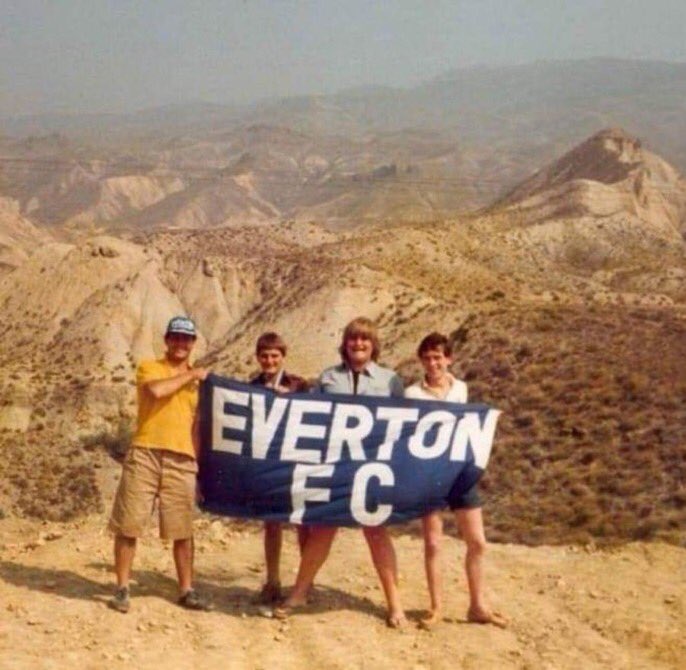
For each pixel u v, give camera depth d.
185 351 9.34
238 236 153.50
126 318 109.69
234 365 91.06
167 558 11.70
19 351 111.00
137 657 8.46
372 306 88.88
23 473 64.38
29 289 123.62
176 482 9.37
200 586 10.70
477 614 9.70
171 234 146.25
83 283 122.50
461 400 9.73
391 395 9.60
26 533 14.35
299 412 9.44
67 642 8.69
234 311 116.25
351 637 9.20
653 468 20.50
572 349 36.78
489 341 40.38
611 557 11.99
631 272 138.12
